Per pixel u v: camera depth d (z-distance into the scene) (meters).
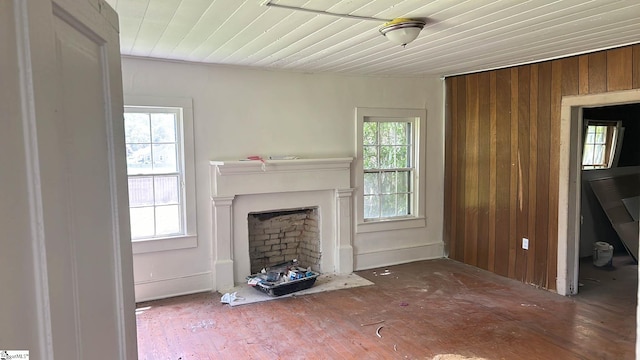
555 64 4.34
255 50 3.79
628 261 5.67
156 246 4.35
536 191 4.64
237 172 4.59
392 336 3.52
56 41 0.72
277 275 4.76
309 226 5.41
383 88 5.43
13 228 0.56
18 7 0.58
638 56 3.63
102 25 0.99
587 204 5.90
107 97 1.02
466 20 2.88
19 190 0.58
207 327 3.72
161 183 4.41
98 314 0.93
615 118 6.17
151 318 3.92
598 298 4.33
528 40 3.50
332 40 3.42
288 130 4.94
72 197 0.78
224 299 4.33
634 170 6.25
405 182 5.75
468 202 5.54
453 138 5.70
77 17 0.82
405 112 5.56
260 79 4.75
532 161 4.66
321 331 3.63
